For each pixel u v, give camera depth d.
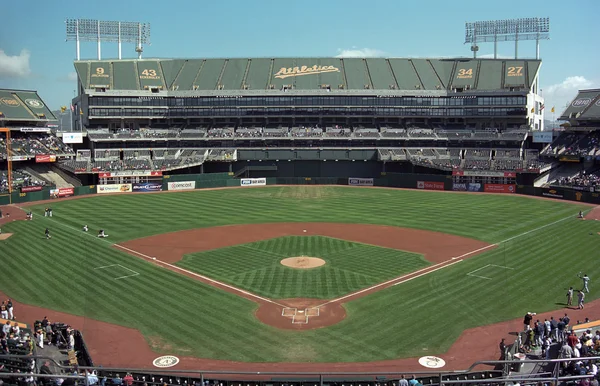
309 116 114.50
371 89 113.62
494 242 51.00
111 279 38.41
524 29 121.12
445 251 47.28
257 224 61.69
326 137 111.19
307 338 27.86
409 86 115.75
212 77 119.38
